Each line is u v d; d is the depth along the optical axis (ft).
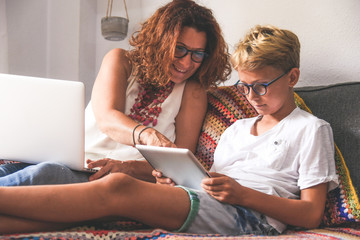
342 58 5.63
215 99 5.73
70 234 2.93
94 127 5.25
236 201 3.65
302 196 3.96
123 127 4.66
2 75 4.18
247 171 4.22
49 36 8.48
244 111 5.36
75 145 4.23
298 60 4.47
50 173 3.85
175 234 3.12
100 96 5.10
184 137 5.45
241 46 4.34
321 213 3.89
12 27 8.62
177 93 5.45
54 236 2.84
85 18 8.29
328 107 4.90
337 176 4.08
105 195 3.15
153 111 5.26
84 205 3.10
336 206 4.16
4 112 4.21
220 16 6.70
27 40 8.62
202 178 3.60
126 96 5.29
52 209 3.02
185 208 3.45
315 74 5.85
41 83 4.17
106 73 5.28
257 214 3.75
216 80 5.65
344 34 5.61
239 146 4.59
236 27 6.54
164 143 4.30
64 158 4.25
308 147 4.05
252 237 3.34
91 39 8.43
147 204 3.28
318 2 5.80
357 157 4.48
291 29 6.03
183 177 3.79
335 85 5.03
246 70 4.19
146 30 5.32
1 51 8.54
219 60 5.47
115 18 7.48
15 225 2.96
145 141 4.47
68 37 8.30
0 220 2.93
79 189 3.12
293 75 4.38
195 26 5.05
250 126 4.69
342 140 4.64
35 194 3.01
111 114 4.84
